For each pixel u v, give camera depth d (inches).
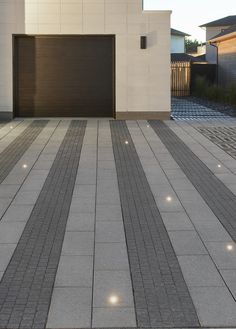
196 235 242.2
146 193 322.0
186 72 1286.9
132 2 697.0
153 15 698.8
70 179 360.2
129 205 295.0
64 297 179.0
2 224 260.2
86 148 485.1
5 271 200.8
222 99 1052.5
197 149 479.5
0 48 697.6
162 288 185.8
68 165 408.2
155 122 682.2
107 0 695.1
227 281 191.6
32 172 382.0
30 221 264.8
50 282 191.0
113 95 721.0
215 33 1950.1
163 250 222.8
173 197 311.9
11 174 375.2
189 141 525.0
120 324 161.2
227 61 1256.2
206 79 1296.8
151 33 700.7
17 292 182.9
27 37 709.9
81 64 719.7
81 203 299.1
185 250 222.8
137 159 433.4
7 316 166.2
